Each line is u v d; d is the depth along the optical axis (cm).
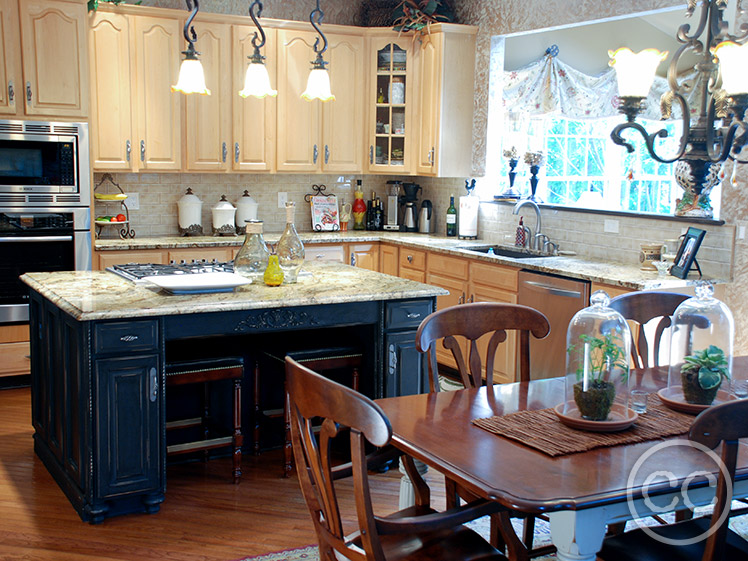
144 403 321
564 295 445
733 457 176
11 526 316
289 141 595
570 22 513
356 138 620
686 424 220
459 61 592
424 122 603
